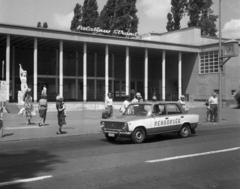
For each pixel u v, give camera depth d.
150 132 11.70
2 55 35.78
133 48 38.56
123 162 8.18
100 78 43.75
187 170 7.33
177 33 45.12
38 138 12.78
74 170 7.28
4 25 28.56
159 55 45.84
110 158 8.72
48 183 6.18
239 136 13.51
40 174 6.89
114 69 45.09
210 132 15.09
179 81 41.34
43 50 38.88
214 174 6.99
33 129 15.06
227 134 14.25
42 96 16.19
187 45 40.81
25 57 37.72
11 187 5.91
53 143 11.64
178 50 40.12
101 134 14.30
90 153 9.51
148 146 10.85
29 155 9.19
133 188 5.88
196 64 42.31
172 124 12.45
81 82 42.25
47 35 30.98
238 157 8.86
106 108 15.14
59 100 13.73
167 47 39.22
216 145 10.98
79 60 42.09
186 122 13.02
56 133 13.83
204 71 41.34
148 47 37.72
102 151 9.87
